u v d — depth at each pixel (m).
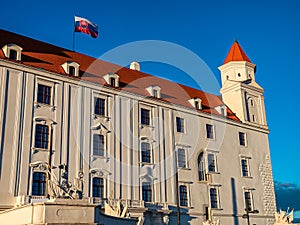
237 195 55.41
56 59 45.66
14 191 35.53
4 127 36.75
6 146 36.34
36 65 41.59
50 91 41.38
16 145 37.00
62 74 42.31
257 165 60.62
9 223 27.66
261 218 57.38
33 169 37.38
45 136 39.53
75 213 25.42
